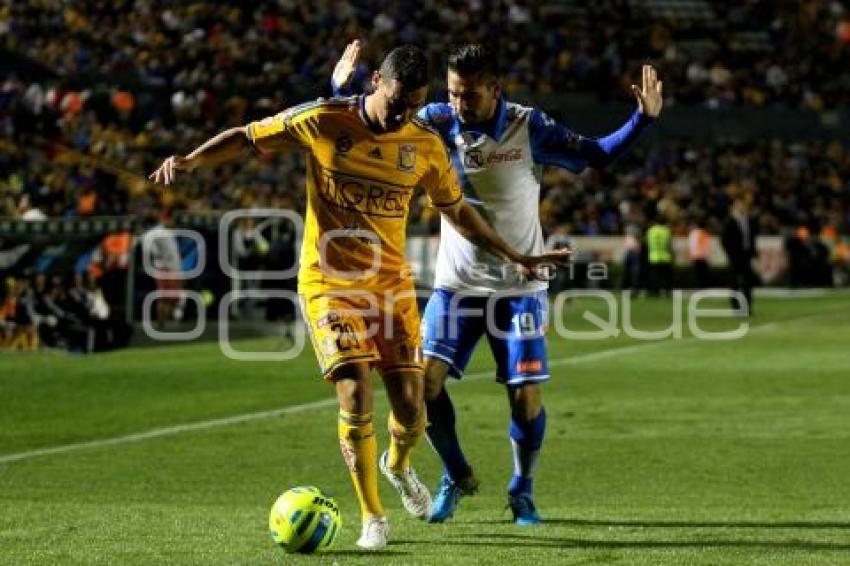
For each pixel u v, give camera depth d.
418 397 18.28
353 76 18.72
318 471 25.55
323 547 16.80
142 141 77.19
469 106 19.53
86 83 83.56
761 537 18.05
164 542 17.59
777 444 28.67
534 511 19.83
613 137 19.88
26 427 31.72
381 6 103.81
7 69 81.62
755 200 102.94
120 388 39.19
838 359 47.25
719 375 42.34
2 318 50.88
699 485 23.83
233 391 38.47
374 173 17.58
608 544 17.44
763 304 79.25
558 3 116.44
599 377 41.84
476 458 26.95
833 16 125.75
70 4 88.81
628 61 112.38
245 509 21.16
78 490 23.38
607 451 27.73
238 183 75.44
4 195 65.69
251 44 92.12
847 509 21.09
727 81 113.25
